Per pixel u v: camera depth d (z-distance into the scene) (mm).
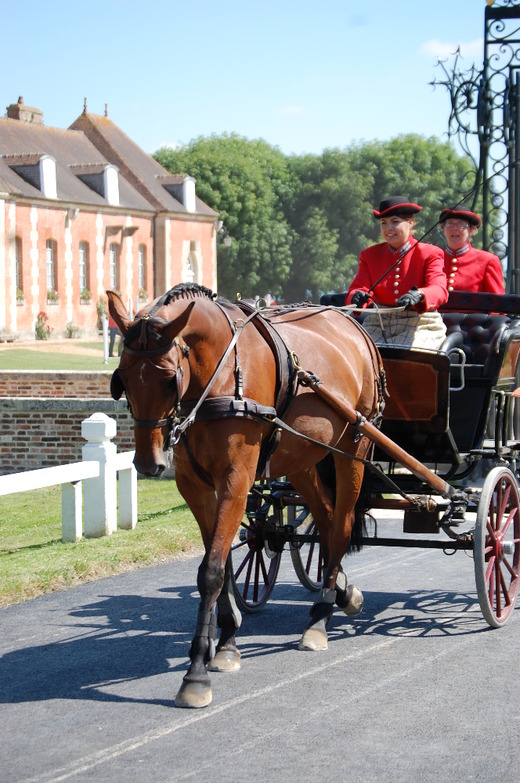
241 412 7836
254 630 9984
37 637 9664
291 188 131000
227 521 7812
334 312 9977
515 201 17875
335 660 8906
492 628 9875
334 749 6891
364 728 7266
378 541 10133
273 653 9141
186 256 92500
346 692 8039
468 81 18016
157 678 8430
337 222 130625
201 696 7711
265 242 120000
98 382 28000
